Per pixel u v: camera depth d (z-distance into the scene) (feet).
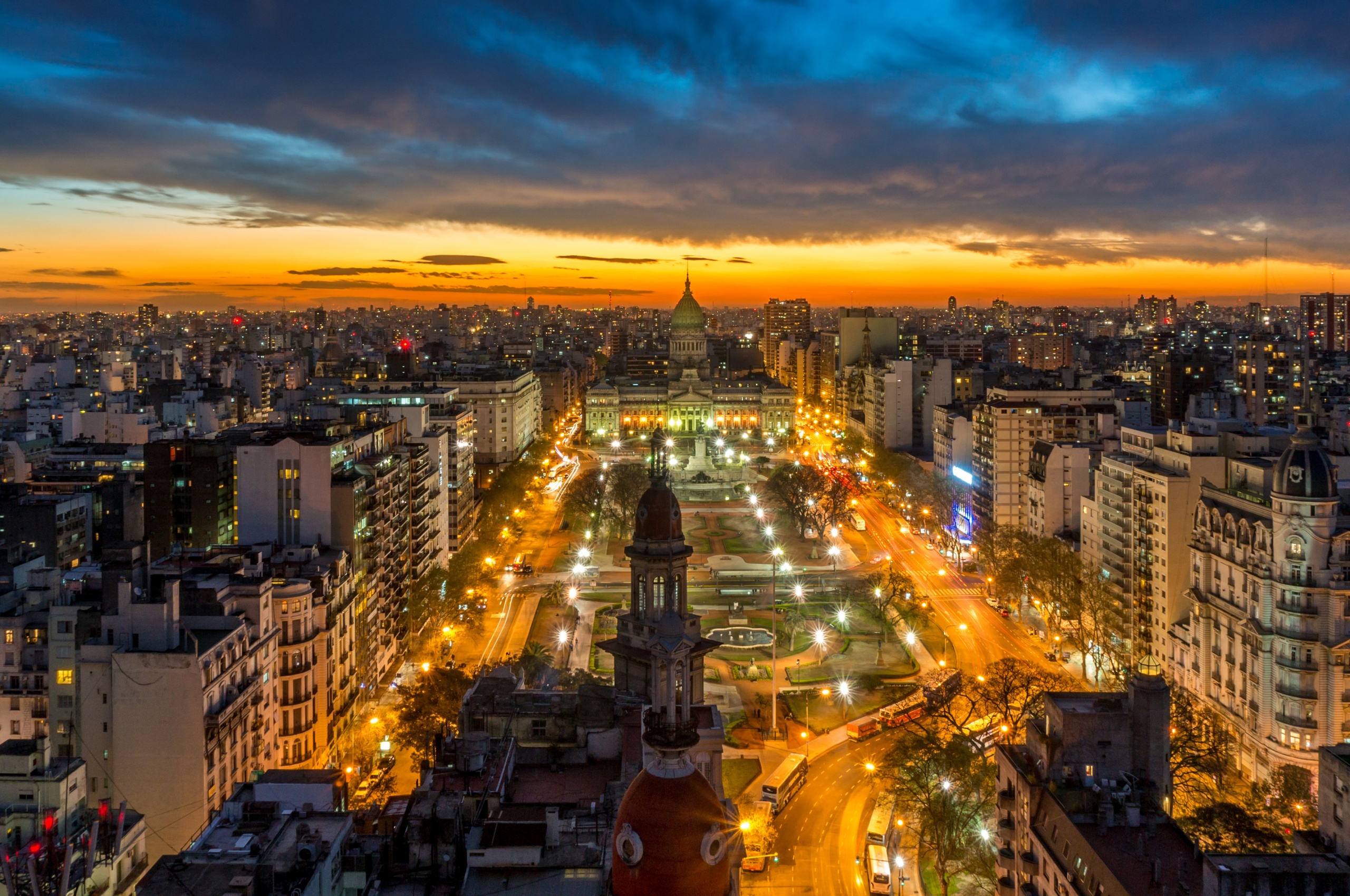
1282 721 610.24
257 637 578.25
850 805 587.68
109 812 435.94
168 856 341.00
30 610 570.05
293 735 607.78
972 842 507.71
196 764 504.02
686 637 481.87
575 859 296.10
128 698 505.25
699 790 203.72
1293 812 540.52
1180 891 345.51
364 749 643.45
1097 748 436.76
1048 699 461.37
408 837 332.19
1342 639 596.70
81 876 375.86
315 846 341.82
